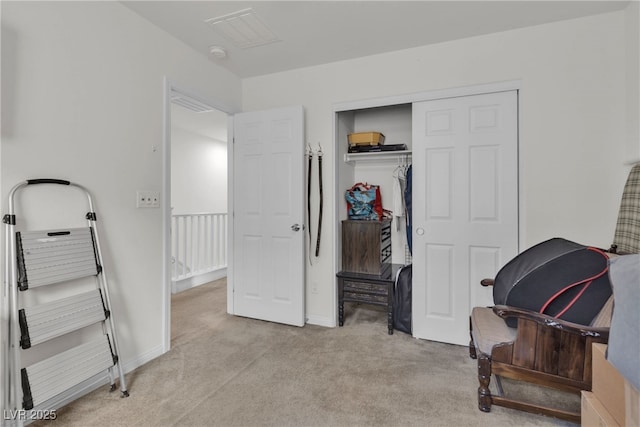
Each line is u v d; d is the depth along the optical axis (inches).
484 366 64.4
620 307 35.6
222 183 250.5
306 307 116.7
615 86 81.1
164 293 91.1
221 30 91.1
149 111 86.9
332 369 81.7
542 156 87.7
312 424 61.1
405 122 127.0
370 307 133.1
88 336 71.3
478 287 94.9
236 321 116.7
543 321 58.3
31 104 61.3
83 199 70.6
